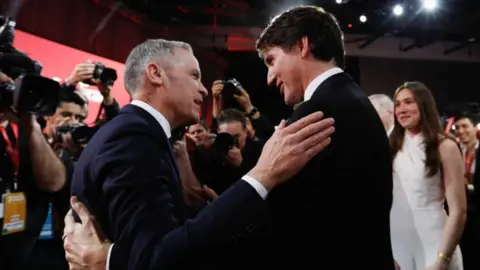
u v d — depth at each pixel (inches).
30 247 55.9
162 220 31.7
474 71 319.9
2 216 50.9
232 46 257.1
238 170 83.5
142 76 42.8
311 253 31.6
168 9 199.8
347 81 36.1
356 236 32.4
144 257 30.3
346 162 32.2
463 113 134.0
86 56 139.3
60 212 62.7
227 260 31.3
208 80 252.4
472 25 256.4
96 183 34.5
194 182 63.5
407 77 315.6
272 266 31.6
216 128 104.1
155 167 34.2
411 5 228.7
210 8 224.1
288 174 31.4
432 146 68.9
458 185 67.7
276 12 231.3
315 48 36.6
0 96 40.6
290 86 38.0
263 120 112.7
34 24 124.2
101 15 155.6
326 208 31.8
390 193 35.4
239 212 30.5
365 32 260.1
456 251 71.9
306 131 31.6
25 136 53.7
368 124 34.1
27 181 55.1
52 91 39.6
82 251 35.5
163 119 40.9
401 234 71.4
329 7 231.5
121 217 31.9
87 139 63.8
